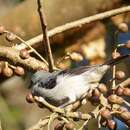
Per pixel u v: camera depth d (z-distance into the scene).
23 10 15.30
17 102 17.61
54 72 12.57
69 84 12.55
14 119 16.39
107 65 12.31
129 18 15.41
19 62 11.97
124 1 14.84
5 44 14.20
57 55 16.00
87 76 12.60
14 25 15.18
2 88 17.67
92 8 15.04
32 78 12.75
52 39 15.55
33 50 11.67
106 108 10.10
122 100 10.14
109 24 15.56
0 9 18.30
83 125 9.88
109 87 10.75
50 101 12.78
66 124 9.90
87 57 15.88
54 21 15.13
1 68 11.31
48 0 15.19
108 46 15.95
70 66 14.95
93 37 15.95
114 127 10.05
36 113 17.38
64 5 15.14
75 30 15.59
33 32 15.16
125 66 15.93
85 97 11.13
